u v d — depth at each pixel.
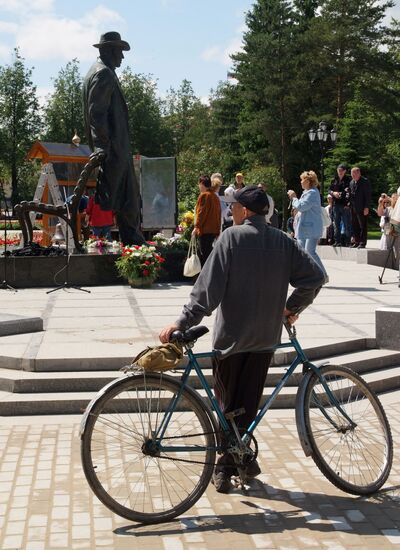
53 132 76.62
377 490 5.03
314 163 59.91
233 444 4.82
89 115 15.27
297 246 4.91
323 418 5.06
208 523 4.56
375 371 8.11
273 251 4.83
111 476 4.60
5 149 71.06
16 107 71.31
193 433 4.77
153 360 4.58
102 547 4.23
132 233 15.83
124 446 4.63
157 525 4.54
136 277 14.09
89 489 5.09
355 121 49.94
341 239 20.78
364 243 20.02
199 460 4.74
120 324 9.73
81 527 4.50
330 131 31.41
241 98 65.31
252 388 4.92
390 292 13.28
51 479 5.29
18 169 71.88
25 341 8.36
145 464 4.68
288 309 4.99
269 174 53.00
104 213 16.86
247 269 4.76
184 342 4.75
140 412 4.66
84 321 10.00
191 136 93.56
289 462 5.64
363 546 4.25
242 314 4.77
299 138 58.03
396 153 54.56
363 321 9.94
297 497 4.96
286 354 7.64
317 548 4.22
